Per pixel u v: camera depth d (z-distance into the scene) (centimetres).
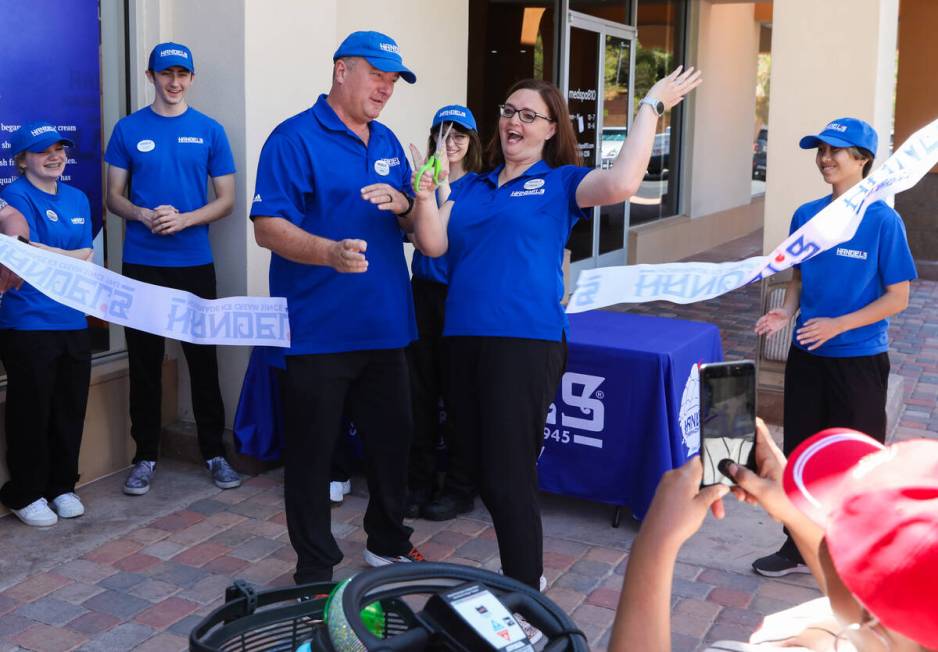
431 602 145
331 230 346
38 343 418
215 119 495
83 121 488
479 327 330
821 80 592
